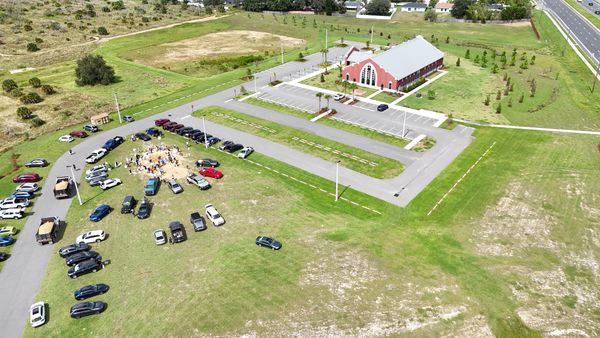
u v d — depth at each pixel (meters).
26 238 55.88
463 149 75.75
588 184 64.50
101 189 66.75
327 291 46.34
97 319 43.62
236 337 41.25
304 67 125.06
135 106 99.00
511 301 44.72
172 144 79.94
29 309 45.09
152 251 53.06
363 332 41.53
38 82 109.88
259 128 85.50
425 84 109.00
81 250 52.66
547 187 64.00
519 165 70.19
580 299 44.88
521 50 141.50
